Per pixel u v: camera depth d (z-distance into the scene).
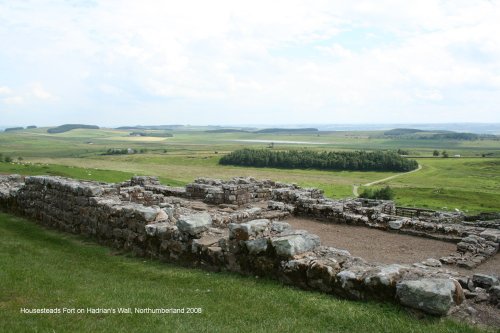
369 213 26.08
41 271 14.48
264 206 29.30
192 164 168.88
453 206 85.31
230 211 25.78
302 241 13.77
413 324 9.78
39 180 25.81
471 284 12.53
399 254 19.14
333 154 171.62
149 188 34.88
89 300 11.45
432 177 142.12
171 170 139.50
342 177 140.00
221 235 16.72
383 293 11.03
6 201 28.86
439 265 16.39
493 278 12.78
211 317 10.52
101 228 20.59
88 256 18.05
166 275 14.84
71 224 22.91
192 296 12.29
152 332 9.30
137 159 183.75
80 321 9.84
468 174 149.75
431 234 22.31
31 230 23.41
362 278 11.48
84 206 21.95
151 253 17.59
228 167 160.25
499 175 146.62
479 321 10.13
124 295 12.15
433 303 10.03
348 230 23.94
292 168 162.88
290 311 10.93
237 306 11.32
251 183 31.48
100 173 68.50
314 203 27.30
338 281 11.95
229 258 14.78
